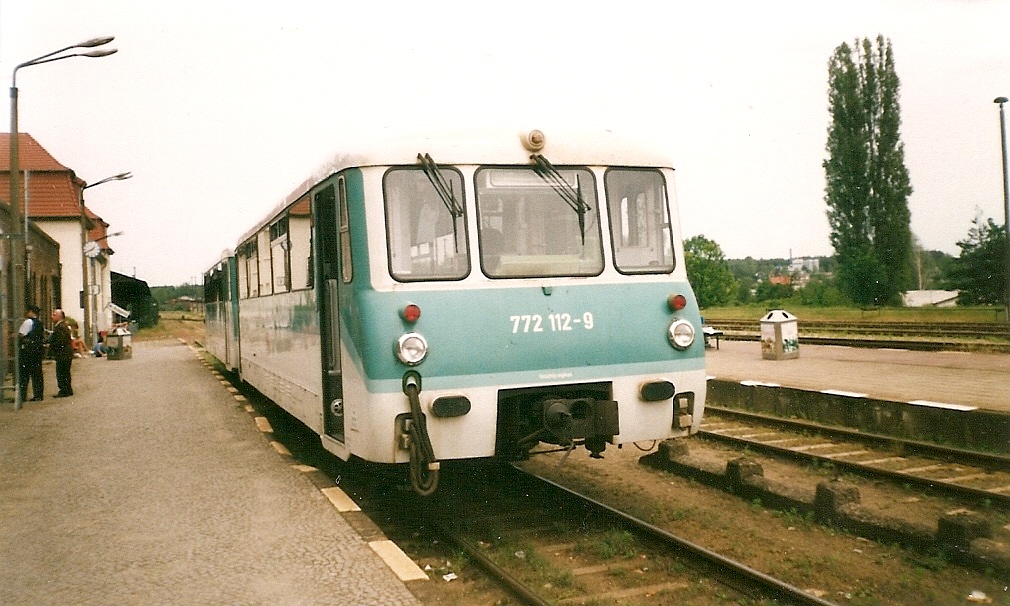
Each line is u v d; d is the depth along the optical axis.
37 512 7.57
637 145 7.61
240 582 5.61
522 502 8.33
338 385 7.73
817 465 9.55
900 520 6.68
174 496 8.03
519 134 7.21
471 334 6.72
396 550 6.26
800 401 12.76
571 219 7.26
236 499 7.84
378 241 6.75
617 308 7.18
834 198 52.06
